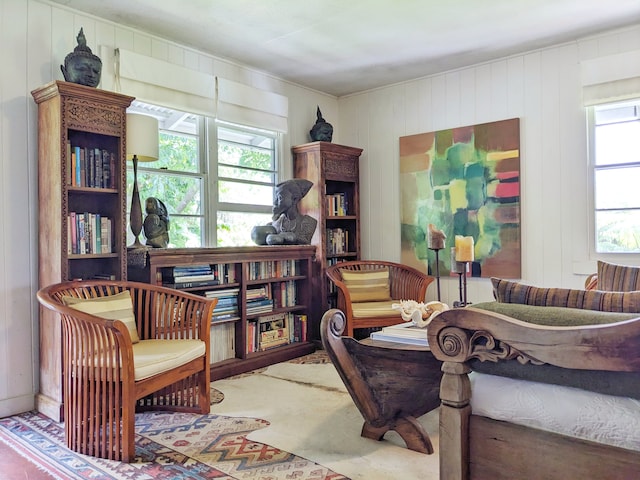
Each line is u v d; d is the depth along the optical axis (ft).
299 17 10.34
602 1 9.82
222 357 11.46
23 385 9.02
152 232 10.05
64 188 8.53
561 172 12.08
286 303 13.14
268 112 13.64
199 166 12.16
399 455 6.84
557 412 3.97
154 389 7.29
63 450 7.19
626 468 3.65
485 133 13.16
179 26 10.73
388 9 10.03
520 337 4.00
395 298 14.08
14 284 8.93
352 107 15.96
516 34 11.41
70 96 8.56
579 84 11.80
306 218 13.46
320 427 7.91
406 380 6.77
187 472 6.39
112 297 8.43
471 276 13.35
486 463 4.34
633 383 3.61
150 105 11.07
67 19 9.74
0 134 8.79
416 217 14.44
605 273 8.34
